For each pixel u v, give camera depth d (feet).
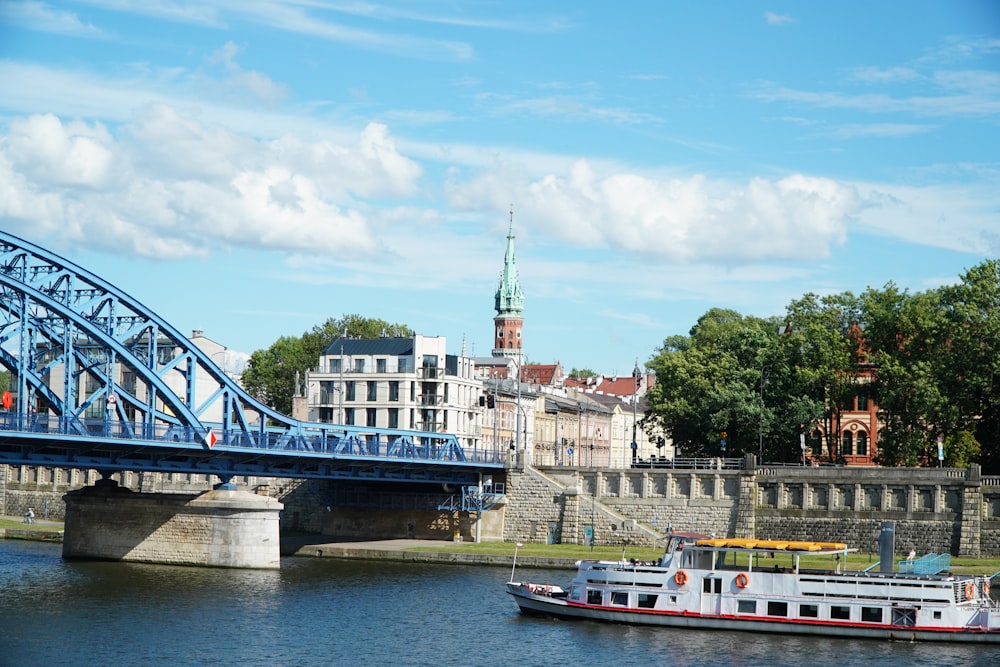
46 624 288.10
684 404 503.61
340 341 596.29
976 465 405.18
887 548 304.91
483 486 473.26
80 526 410.52
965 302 456.04
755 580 296.71
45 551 436.35
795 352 492.54
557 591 317.83
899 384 447.83
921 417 451.12
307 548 442.91
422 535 481.05
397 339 590.96
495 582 371.76
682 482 452.35
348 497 494.18
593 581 308.60
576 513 457.27
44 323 370.53
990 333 439.63
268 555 396.16
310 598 334.03
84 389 607.78
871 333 474.90
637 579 304.30
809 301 506.07
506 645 278.46
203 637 279.49
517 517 467.52
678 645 280.51
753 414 477.36
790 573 295.48
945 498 411.13
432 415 574.15
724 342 522.06
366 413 577.43
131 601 320.91
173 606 315.37
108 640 273.33
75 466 351.05
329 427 416.26
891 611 287.69
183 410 375.86
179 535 399.24
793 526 431.84
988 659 268.21
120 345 366.63
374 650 271.49
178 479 539.70
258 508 396.16
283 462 401.70
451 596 342.64
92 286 369.50
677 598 300.61
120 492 408.67
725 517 442.09
